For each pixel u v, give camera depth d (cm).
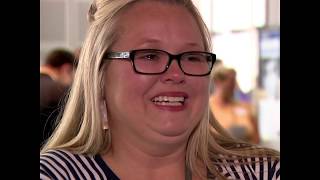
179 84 118
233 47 422
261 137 385
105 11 126
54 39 432
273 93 399
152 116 118
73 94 136
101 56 124
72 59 311
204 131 132
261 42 409
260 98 398
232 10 425
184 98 120
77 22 437
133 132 122
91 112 129
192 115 122
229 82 384
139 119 119
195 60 124
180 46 120
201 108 123
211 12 428
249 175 130
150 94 118
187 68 120
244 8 423
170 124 117
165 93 117
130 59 119
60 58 307
